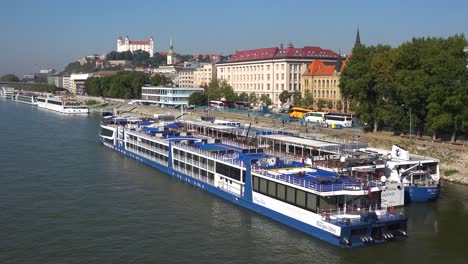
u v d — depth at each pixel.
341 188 48.84
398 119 95.12
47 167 84.38
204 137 88.56
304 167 59.59
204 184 69.50
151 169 84.88
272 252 45.66
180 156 76.62
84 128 149.75
